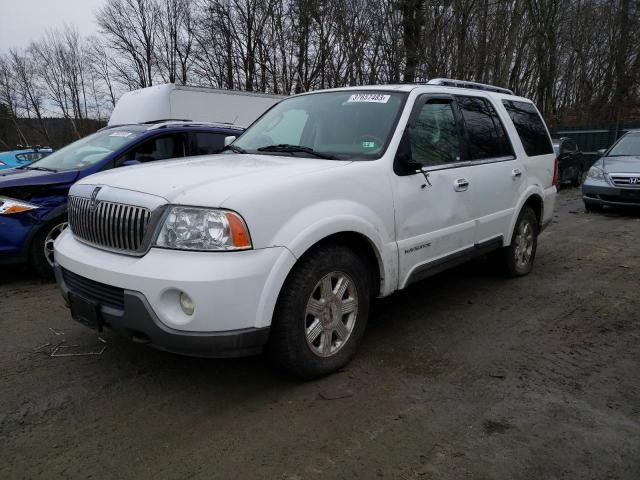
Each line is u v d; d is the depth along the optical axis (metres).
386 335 4.05
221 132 7.12
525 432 2.74
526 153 5.36
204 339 2.69
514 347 3.84
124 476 2.41
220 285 2.64
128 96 11.61
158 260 2.73
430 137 4.07
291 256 2.88
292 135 4.22
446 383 3.27
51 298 5.02
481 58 15.30
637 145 10.67
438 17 15.32
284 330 2.99
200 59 31.77
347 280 3.33
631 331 4.17
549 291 5.21
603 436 2.71
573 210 11.09
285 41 24.73
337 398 3.09
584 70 30.84
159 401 3.07
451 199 4.12
